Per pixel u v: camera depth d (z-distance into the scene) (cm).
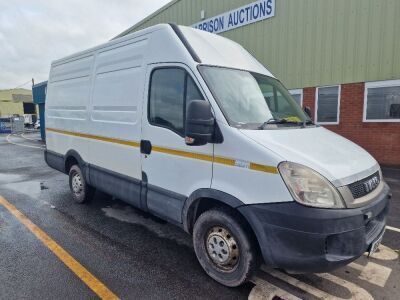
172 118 362
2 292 305
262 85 391
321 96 1067
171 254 388
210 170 319
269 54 1179
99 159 501
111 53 469
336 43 1009
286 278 333
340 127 1030
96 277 333
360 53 964
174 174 361
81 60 546
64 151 606
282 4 1120
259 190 280
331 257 257
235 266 311
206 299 299
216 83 336
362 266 358
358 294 307
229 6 1278
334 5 1001
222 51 397
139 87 409
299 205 259
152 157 390
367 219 275
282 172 266
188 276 338
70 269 348
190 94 340
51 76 658
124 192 445
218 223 318
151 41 396
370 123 968
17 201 606
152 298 300
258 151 281
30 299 295
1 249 396
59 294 303
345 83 1004
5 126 3388
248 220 286
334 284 323
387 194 321
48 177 843
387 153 946
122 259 373
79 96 547
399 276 339
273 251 274
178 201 357
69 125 580
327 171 267
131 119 423
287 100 418
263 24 1184
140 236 440
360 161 312
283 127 342
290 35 1113
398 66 899
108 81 472
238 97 342
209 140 309
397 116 919
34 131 3581
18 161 1148
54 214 529
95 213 534
